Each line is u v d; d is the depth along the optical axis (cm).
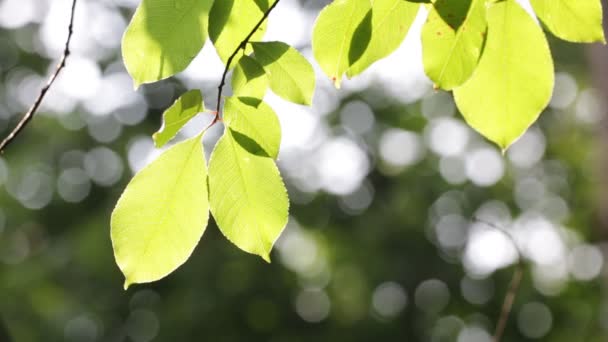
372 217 1443
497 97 170
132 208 156
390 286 1403
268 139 158
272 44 161
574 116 1540
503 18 166
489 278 1411
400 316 1387
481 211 1524
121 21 1477
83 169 1366
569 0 164
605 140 820
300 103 165
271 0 160
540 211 1556
